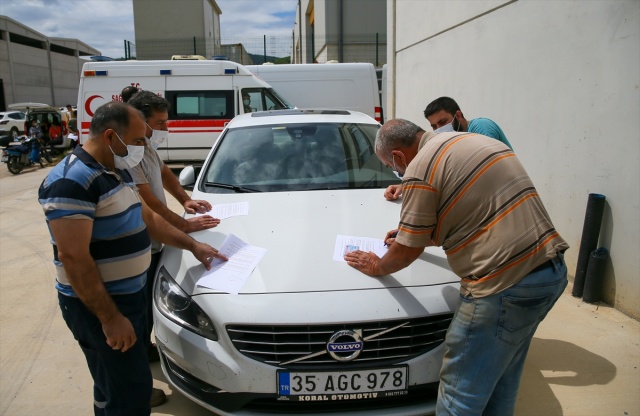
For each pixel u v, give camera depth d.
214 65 9.59
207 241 2.67
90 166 1.88
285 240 2.62
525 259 1.79
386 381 2.13
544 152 4.45
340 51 18.41
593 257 3.70
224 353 2.17
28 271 4.94
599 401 2.67
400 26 9.07
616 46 3.52
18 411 2.72
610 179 3.64
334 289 2.22
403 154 2.14
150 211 2.46
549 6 4.31
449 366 1.95
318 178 3.38
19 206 8.21
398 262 2.10
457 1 6.38
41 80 43.69
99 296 1.87
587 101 3.85
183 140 9.70
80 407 2.75
